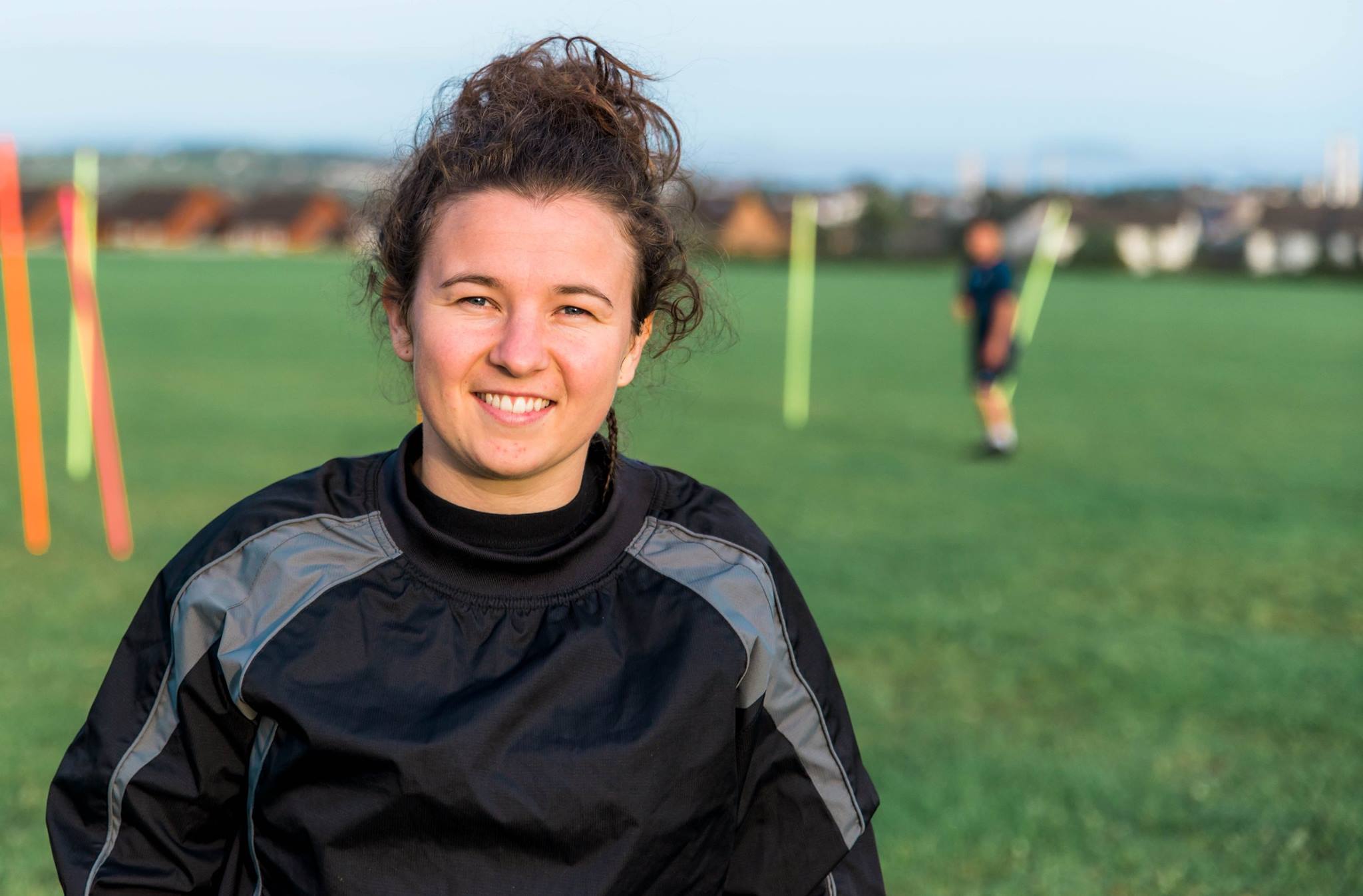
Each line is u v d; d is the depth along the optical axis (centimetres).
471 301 133
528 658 133
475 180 134
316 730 128
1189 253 7006
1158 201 7919
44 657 459
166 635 139
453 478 139
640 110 150
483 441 133
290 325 2273
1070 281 5156
